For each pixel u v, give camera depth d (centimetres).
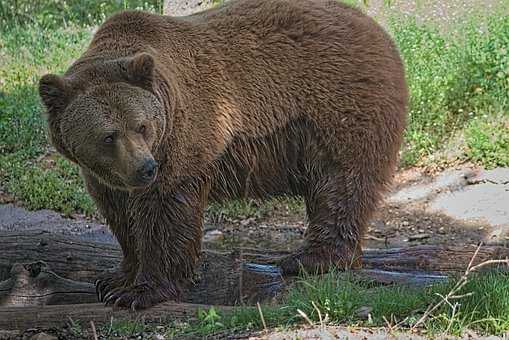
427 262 1234
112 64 1009
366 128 1145
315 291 980
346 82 1140
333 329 885
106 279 1153
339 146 1144
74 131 986
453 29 2289
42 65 2364
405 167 1898
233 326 945
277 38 1139
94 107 976
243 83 1119
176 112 1049
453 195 1783
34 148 1995
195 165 1082
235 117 1114
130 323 1002
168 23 1109
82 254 1277
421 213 1748
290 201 1306
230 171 1137
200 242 1112
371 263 1245
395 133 1173
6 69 2353
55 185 1850
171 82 1044
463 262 1226
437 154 1902
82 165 1020
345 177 1149
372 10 2489
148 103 988
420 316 915
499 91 2006
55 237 1302
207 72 1101
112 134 966
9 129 2042
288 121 1145
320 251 1157
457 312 912
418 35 2164
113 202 1099
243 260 1227
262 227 1745
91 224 1756
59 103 999
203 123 1085
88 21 2708
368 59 1155
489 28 2138
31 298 1171
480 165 1850
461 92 2030
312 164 1165
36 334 1005
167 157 1048
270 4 1162
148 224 1069
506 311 909
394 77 1174
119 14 1101
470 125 1931
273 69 1131
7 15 2742
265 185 1179
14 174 1902
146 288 1067
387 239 1664
